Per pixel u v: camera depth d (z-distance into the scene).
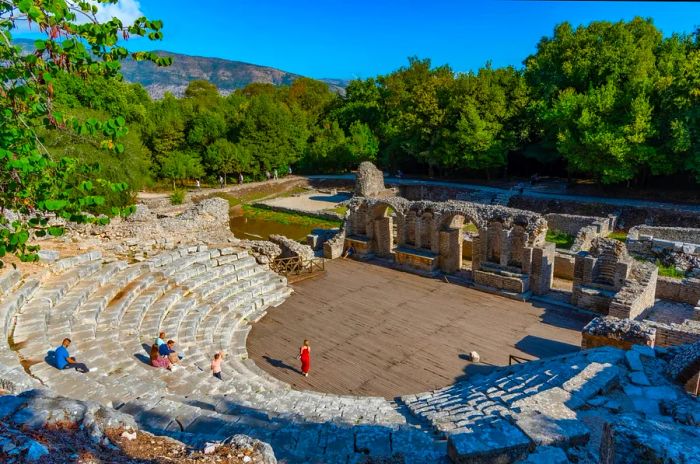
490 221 27.88
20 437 6.59
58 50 8.42
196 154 66.56
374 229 33.88
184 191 60.22
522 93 54.81
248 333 22.50
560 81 54.94
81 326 16.64
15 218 22.55
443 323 23.23
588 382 11.24
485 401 12.19
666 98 40.06
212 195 60.41
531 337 21.59
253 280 27.33
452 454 8.12
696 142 38.47
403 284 28.72
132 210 10.79
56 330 15.91
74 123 9.46
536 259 25.95
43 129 30.38
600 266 24.81
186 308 21.91
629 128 39.50
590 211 43.25
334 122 78.81
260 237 46.44
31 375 12.57
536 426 8.62
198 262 27.14
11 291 17.17
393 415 12.83
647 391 11.07
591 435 9.30
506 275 26.83
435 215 30.08
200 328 21.27
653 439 5.65
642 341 15.84
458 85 56.28
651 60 47.66
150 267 24.11
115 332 17.02
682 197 42.56
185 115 72.00
